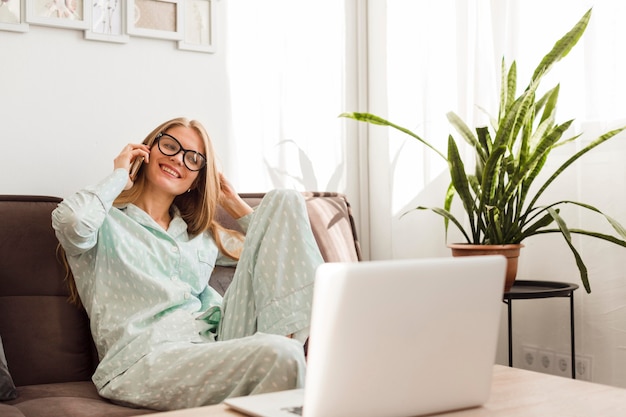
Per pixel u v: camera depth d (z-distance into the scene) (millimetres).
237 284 1929
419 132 3055
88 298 2010
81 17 2445
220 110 2785
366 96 3293
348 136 3232
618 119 2439
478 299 1052
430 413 1041
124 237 2010
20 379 1936
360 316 946
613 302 2467
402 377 996
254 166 2867
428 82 3014
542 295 2283
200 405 1674
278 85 2941
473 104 2846
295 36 3000
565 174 2588
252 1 2869
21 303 1991
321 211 2623
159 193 2148
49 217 2092
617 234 2443
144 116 2605
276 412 1002
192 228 2201
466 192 2506
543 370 2658
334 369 942
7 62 2330
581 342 2551
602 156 2482
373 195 3283
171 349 1768
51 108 2410
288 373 1547
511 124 2395
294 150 2992
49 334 1997
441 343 1023
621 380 2443
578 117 2559
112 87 2533
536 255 2688
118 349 1854
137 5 2564
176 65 2678
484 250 2395
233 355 1631
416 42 3068
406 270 978
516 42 2723
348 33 3225
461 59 2906
